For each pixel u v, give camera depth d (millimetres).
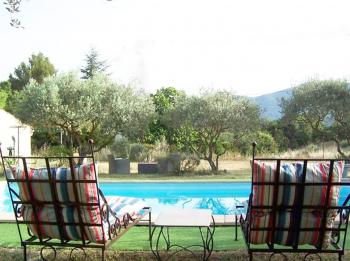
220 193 12492
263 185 3707
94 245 4047
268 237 3918
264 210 3799
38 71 47562
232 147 18000
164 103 26578
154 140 21656
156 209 9734
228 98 16328
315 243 3928
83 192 3855
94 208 3916
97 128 17359
